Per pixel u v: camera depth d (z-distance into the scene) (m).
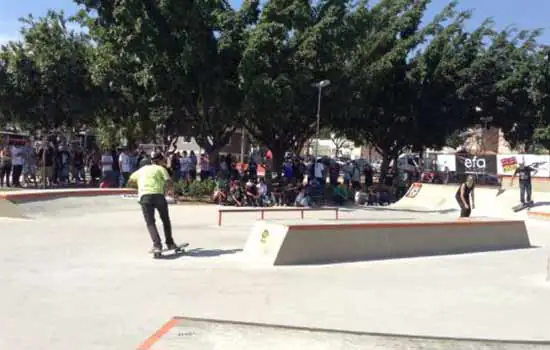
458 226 11.94
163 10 20.38
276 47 20.95
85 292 7.32
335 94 24.38
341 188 23.52
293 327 5.91
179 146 56.16
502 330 6.09
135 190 18.45
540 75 30.95
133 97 24.19
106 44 21.88
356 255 10.41
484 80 30.81
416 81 29.28
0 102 26.58
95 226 13.29
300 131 27.20
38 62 25.41
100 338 5.54
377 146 34.09
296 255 9.71
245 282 8.12
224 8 22.27
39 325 5.91
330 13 22.48
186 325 5.92
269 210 14.80
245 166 27.14
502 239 12.67
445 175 32.94
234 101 21.88
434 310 6.86
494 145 58.28
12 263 8.90
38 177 23.92
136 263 9.25
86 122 29.80
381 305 7.04
